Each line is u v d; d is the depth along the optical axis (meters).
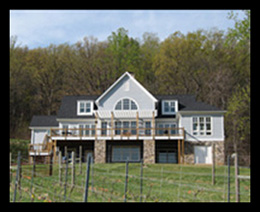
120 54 55.69
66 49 57.41
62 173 20.20
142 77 54.38
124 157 32.56
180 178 18.84
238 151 41.22
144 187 17.05
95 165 24.78
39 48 56.91
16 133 52.12
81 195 14.91
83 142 32.50
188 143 30.92
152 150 29.83
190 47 51.94
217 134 30.88
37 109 54.94
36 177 18.64
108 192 15.57
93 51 57.22
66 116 34.94
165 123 34.06
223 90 46.19
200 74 49.22
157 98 36.12
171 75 51.84
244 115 39.41
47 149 31.34
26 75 53.38
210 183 18.05
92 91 54.16
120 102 33.03
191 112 31.12
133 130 33.16
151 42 60.41
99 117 33.59
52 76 55.47
